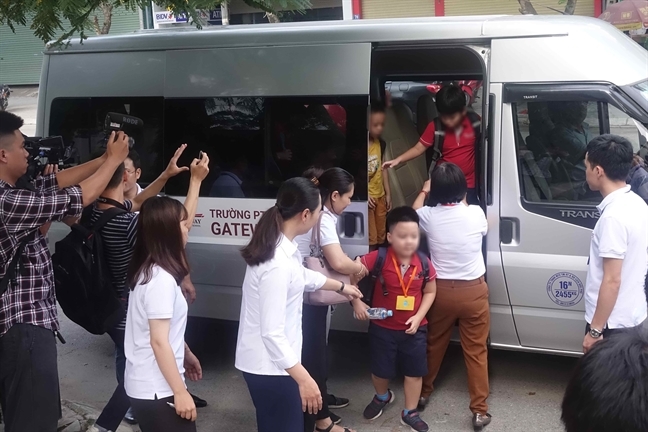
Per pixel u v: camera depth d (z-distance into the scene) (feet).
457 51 16.53
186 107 15.53
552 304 13.37
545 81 12.97
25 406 10.05
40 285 10.25
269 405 10.16
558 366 15.84
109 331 12.23
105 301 11.73
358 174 14.24
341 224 14.55
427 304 12.92
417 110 17.94
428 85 17.90
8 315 9.89
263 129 14.90
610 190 11.01
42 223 9.72
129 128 13.74
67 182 11.41
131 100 16.17
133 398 9.65
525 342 13.88
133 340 9.69
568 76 12.85
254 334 10.09
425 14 41.65
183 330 10.00
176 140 15.71
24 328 9.98
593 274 11.28
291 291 9.98
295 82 14.46
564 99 12.89
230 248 15.43
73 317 11.92
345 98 14.10
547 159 13.19
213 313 15.94
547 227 13.19
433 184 12.81
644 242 10.89
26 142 11.57
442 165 12.87
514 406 14.10
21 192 9.57
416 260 12.73
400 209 12.44
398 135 16.85
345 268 12.06
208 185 15.53
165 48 15.71
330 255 12.01
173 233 9.61
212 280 15.75
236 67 14.98
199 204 15.60
